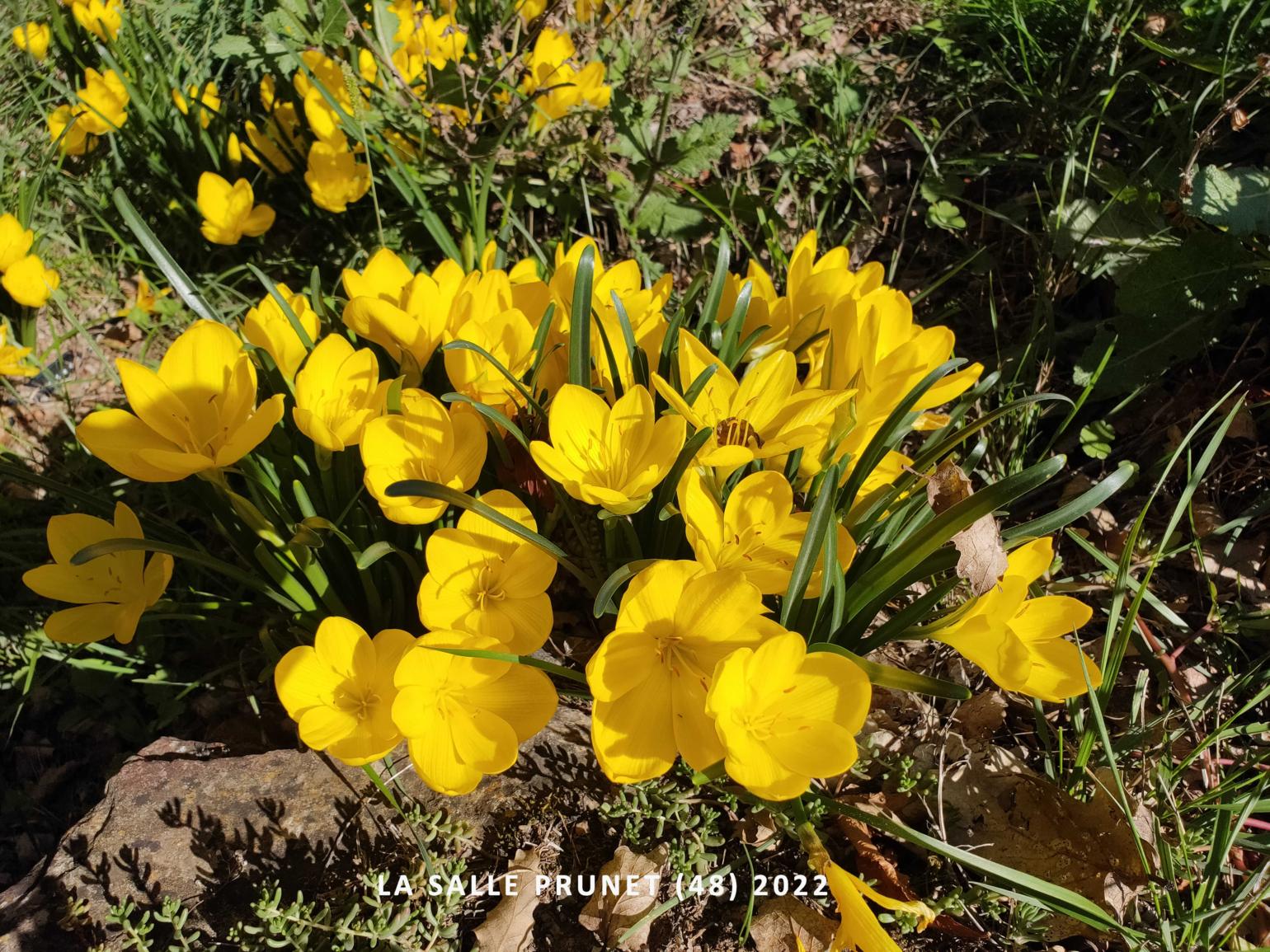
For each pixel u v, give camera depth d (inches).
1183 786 15.6
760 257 24.7
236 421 12.6
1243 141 22.9
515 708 12.0
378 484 12.1
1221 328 20.2
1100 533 19.2
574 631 16.1
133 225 16.0
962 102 26.6
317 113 21.5
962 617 12.5
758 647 11.1
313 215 25.2
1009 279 23.4
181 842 13.8
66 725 18.0
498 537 12.3
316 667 11.8
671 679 11.5
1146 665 17.1
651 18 26.8
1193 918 12.9
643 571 10.9
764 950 13.2
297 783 14.3
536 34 22.4
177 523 19.5
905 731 15.6
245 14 27.4
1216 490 19.3
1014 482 12.1
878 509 13.6
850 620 13.2
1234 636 17.3
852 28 30.5
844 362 13.3
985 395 21.0
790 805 13.3
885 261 24.7
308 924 12.7
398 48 22.6
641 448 12.2
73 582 13.3
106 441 12.4
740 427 12.9
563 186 24.2
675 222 24.6
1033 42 25.6
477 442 12.8
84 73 26.7
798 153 26.0
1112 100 24.9
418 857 13.7
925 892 14.1
